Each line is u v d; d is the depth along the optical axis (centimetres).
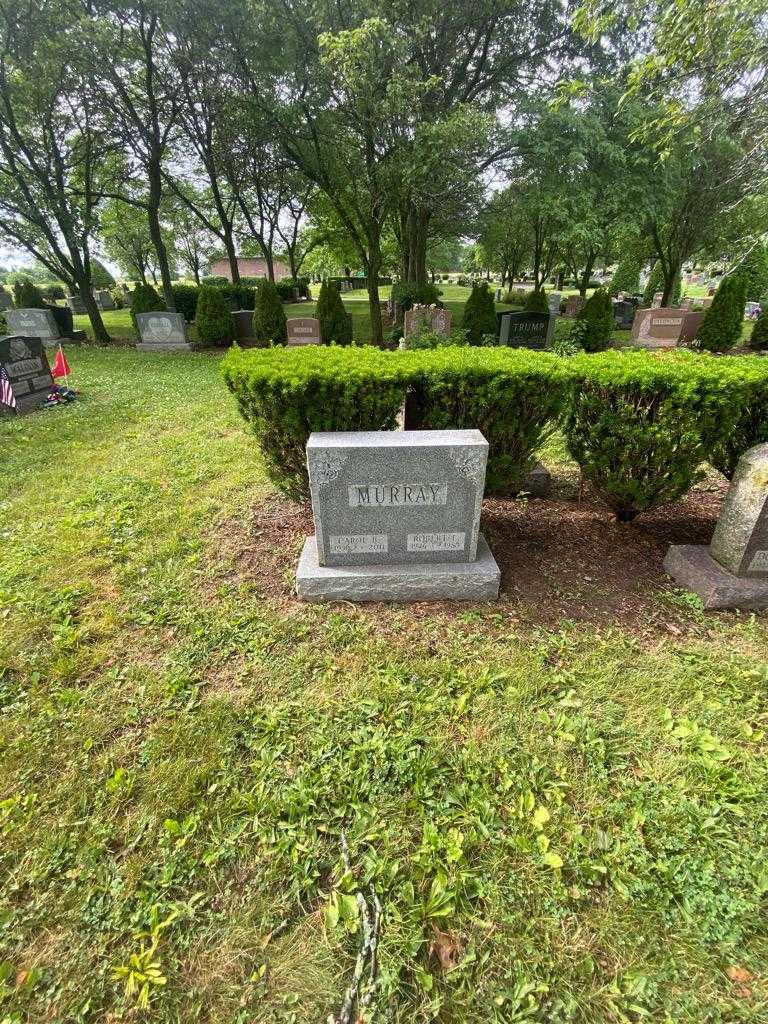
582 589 334
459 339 1169
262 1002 155
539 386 339
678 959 162
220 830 200
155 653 289
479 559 329
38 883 185
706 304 2138
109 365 1234
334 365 341
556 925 171
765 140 632
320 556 322
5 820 205
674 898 177
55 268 1697
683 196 1374
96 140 1497
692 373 318
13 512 456
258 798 211
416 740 234
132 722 247
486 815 202
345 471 295
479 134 1005
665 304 1711
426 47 1250
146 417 758
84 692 264
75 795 214
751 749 229
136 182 1856
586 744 230
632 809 204
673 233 1562
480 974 160
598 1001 154
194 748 232
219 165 1653
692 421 322
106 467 556
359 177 1282
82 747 235
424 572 317
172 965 163
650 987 156
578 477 506
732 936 167
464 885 181
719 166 1291
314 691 261
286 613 317
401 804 208
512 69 1410
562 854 190
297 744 234
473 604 321
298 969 162
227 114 1354
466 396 340
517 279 4081
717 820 200
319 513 307
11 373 791
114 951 167
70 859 192
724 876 182
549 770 220
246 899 179
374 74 962
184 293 2230
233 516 432
